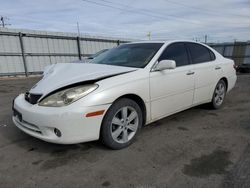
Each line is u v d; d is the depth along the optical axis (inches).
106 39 753.6
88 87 107.8
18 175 98.0
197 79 163.8
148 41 163.2
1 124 162.4
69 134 103.5
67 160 110.1
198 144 126.8
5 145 127.0
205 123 161.5
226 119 170.2
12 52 554.3
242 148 121.1
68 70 133.1
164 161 108.5
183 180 93.0
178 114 183.2
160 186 89.4
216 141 130.5
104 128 112.9
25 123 117.6
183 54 159.8
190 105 163.8
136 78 123.2
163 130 148.0
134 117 125.8
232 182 91.2
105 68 130.0
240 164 104.8
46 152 118.3
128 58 146.0
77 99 104.7
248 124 158.7
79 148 122.1
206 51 184.7
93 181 93.1
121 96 117.3
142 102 128.3
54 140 105.3
